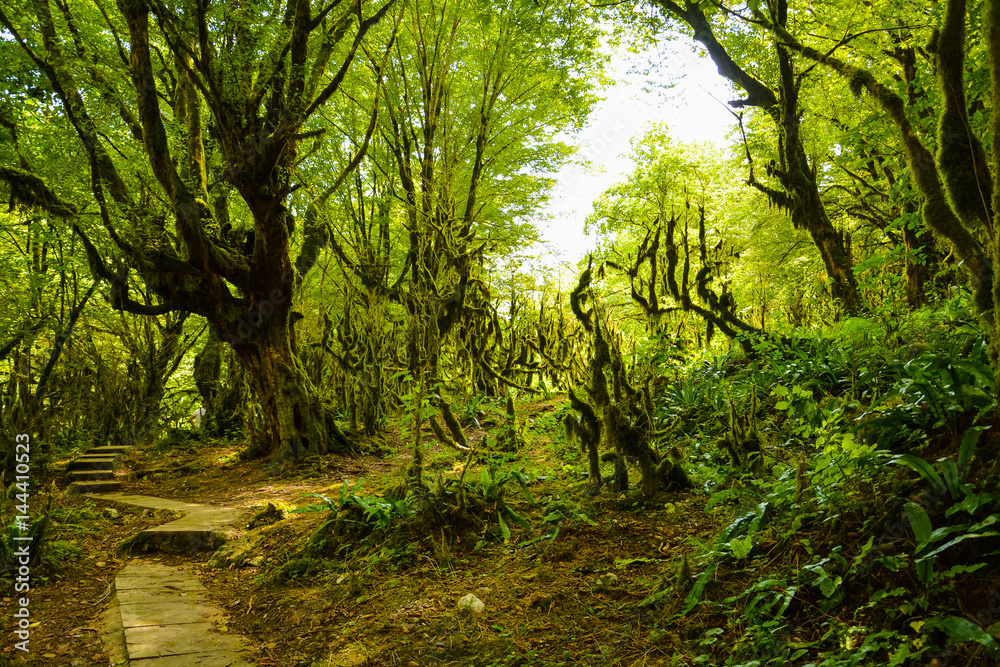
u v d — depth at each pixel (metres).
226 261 11.30
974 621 2.64
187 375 21.80
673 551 4.39
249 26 10.07
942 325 5.68
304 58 10.65
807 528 3.78
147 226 10.88
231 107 10.54
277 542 6.20
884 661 2.72
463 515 5.39
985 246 4.18
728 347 9.85
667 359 8.31
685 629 3.47
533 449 7.91
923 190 4.25
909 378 4.46
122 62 10.59
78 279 14.62
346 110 16.47
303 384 11.84
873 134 7.48
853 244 13.52
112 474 11.55
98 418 15.71
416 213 9.23
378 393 12.62
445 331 8.25
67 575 6.18
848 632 2.89
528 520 5.46
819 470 3.93
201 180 11.70
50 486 8.93
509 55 16.02
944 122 3.93
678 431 7.02
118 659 4.12
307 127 14.34
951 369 3.78
